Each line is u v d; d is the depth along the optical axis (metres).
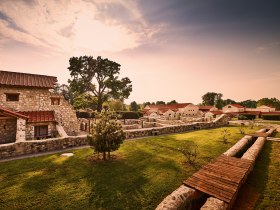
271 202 6.66
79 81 45.81
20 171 9.52
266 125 30.44
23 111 19.56
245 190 7.59
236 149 12.04
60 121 20.91
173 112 67.44
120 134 11.26
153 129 20.17
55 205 6.51
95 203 6.65
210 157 11.83
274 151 13.23
